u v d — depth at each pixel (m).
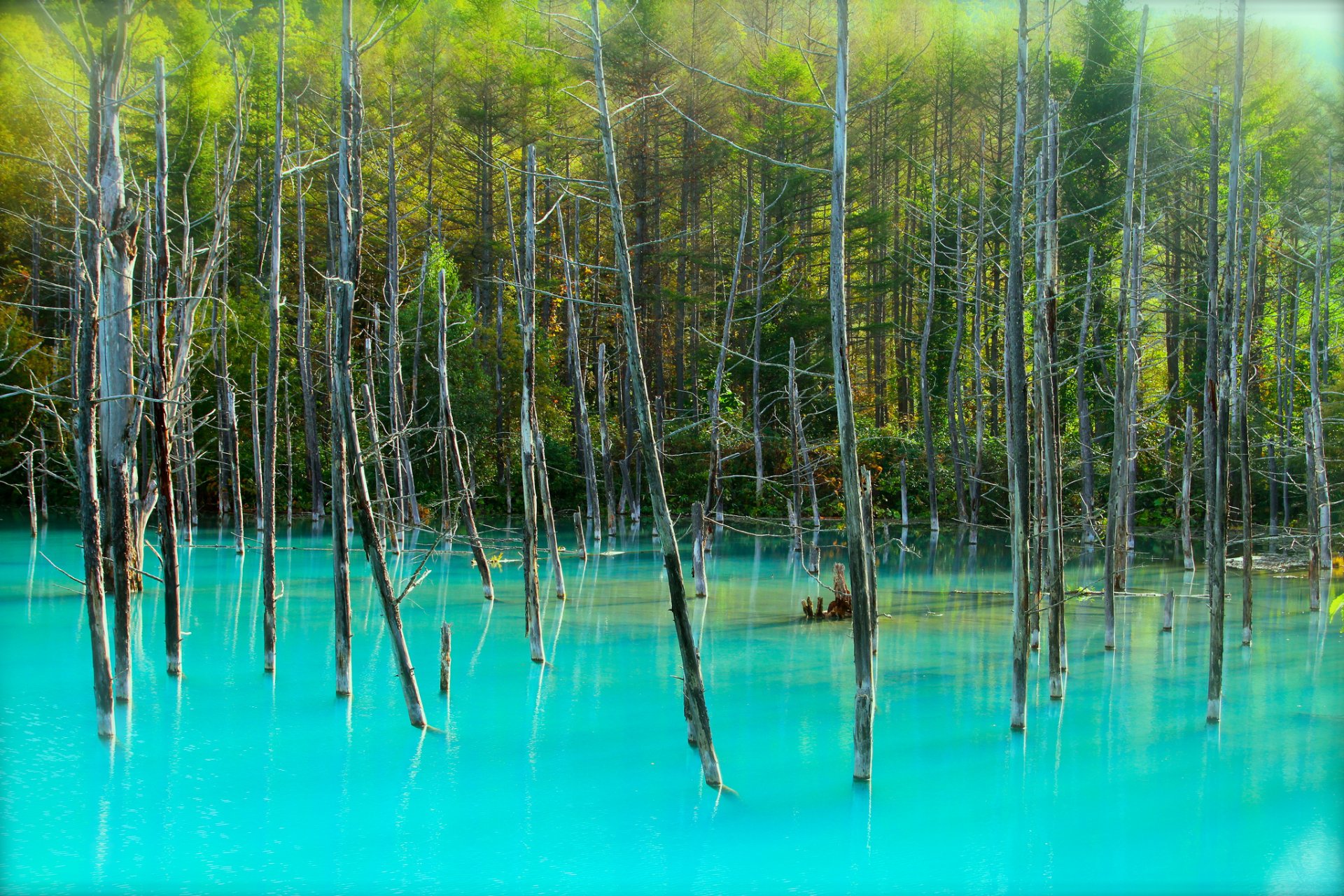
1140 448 30.91
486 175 39.59
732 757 10.42
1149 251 32.62
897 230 44.69
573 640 15.88
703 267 40.59
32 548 24.92
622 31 35.78
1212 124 11.30
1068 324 31.81
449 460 36.28
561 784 9.59
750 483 37.41
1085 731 11.37
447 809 8.95
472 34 38.94
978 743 10.90
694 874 7.78
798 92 37.22
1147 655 15.20
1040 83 32.56
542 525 35.38
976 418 39.94
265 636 13.25
